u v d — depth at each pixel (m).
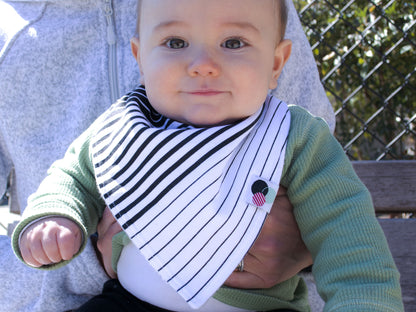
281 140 1.18
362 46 3.04
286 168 1.18
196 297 1.07
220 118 1.17
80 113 1.45
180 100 1.18
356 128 3.55
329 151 1.21
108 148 1.21
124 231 1.17
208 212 1.11
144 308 1.17
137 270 1.19
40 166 1.46
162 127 1.25
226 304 1.15
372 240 1.06
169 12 1.17
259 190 1.13
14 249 1.14
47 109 1.48
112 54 1.48
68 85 1.50
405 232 1.74
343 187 1.14
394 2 2.80
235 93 1.16
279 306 1.19
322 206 1.14
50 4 1.54
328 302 1.01
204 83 1.14
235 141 1.16
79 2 1.52
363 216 1.10
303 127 1.21
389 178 1.80
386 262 1.03
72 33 1.50
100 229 1.29
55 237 1.11
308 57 1.54
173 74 1.16
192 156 1.14
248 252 1.16
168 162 1.14
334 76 3.19
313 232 1.14
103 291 1.29
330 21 2.97
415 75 3.10
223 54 1.15
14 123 1.47
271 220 1.17
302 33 1.55
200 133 1.15
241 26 1.16
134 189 1.15
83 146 1.29
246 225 1.11
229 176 1.15
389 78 3.17
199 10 1.15
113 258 1.24
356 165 1.81
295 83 1.51
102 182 1.19
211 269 1.09
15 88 1.47
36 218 1.14
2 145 1.58
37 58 1.49
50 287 1.36
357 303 0.97
